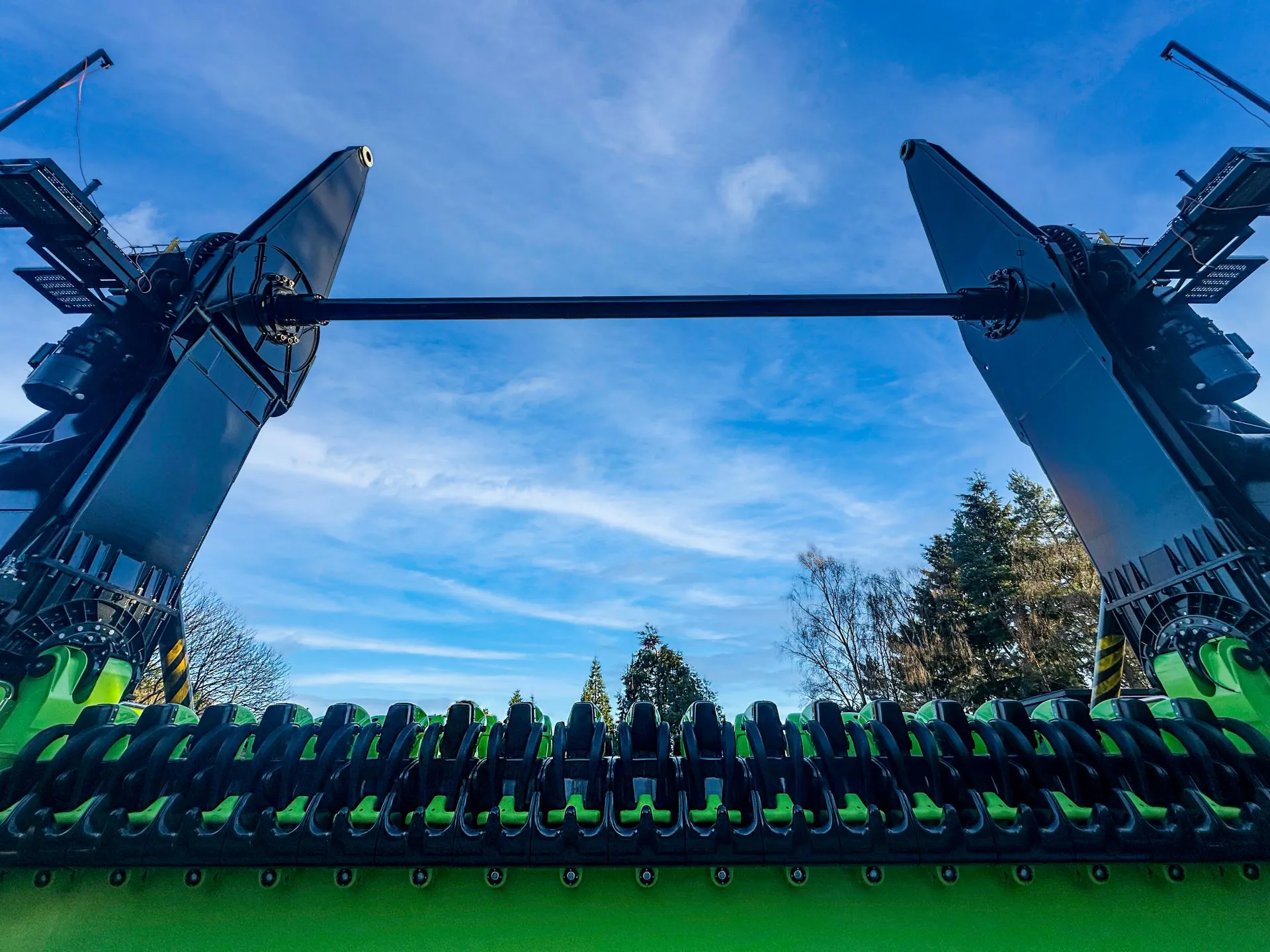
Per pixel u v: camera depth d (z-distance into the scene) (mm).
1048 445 5219
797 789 2432
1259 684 3268
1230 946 2307
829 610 35812
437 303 5305
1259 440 4168
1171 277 4617
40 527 3771
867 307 5363
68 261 4328
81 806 2496
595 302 5324
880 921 2303
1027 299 5324
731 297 5387
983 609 33062
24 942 2316
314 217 5965
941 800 2449
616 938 2266
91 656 3570
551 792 2406
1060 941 2291
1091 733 2764
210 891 2365
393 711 2748
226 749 2543
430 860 2279
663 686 43750
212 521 4852
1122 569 4473
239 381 5102
